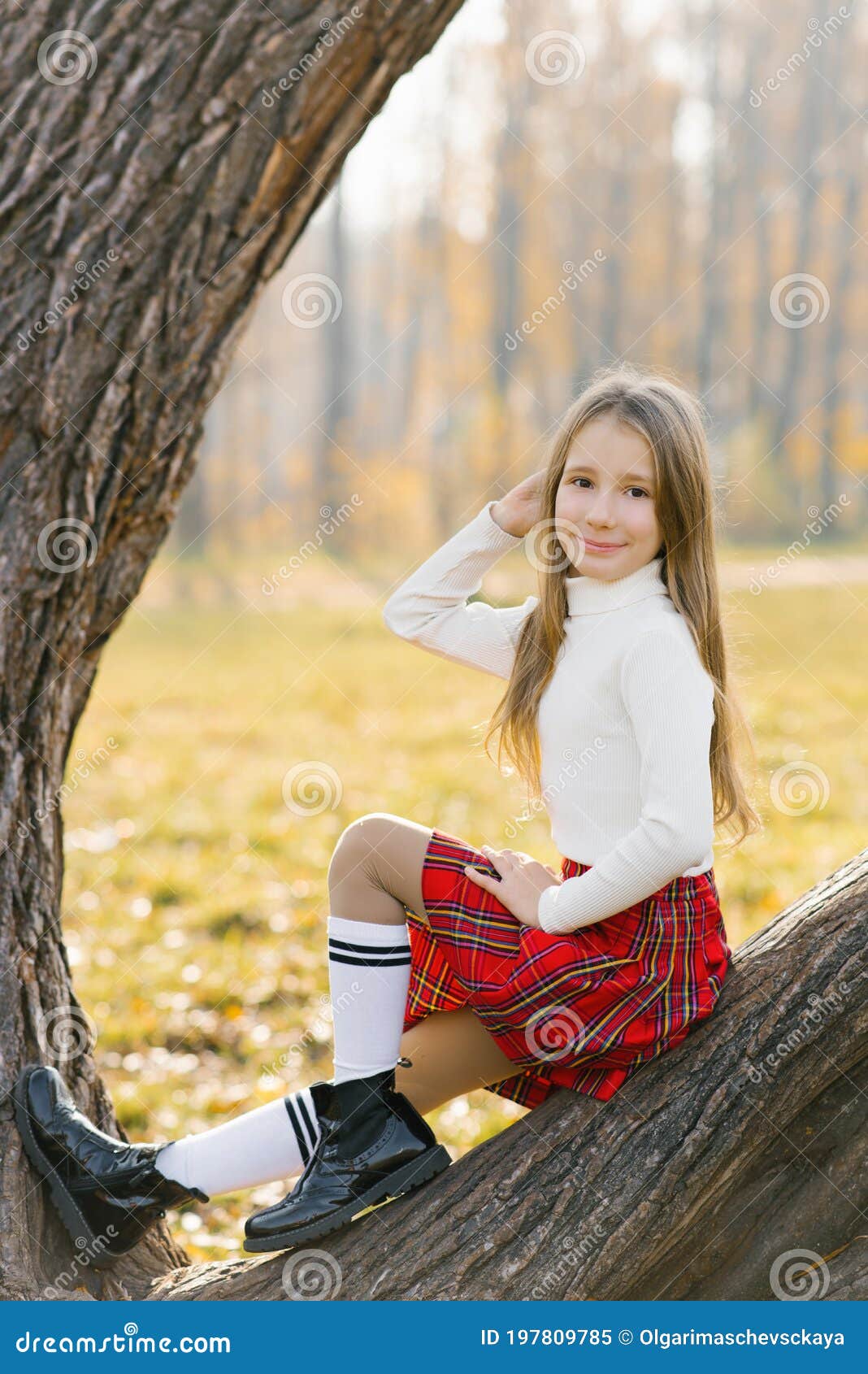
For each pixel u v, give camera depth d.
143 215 2.22
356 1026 2.02
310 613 14.47
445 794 6.70
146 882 5.26
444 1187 1.95
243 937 4.70
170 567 18.64
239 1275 2.02
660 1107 1.88
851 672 9.67
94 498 2.31
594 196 23.78
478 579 2.36
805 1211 1.91
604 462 2.06
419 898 2.04
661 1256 1.86
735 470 20.64
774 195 25.31
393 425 26.47
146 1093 3.53
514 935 1.99
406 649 12.07
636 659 1.98
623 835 2.01
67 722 2.42
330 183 2.40
